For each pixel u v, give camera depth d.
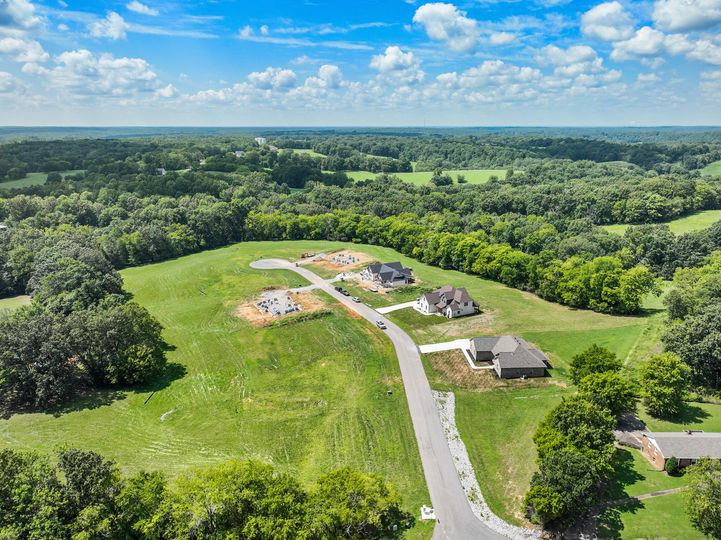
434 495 46.19
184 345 82.19
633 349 71.50
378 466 50.78
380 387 66.75
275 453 53.69
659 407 53.47
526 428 55.91
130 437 56.72
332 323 88.50
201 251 151.62
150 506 37.44
